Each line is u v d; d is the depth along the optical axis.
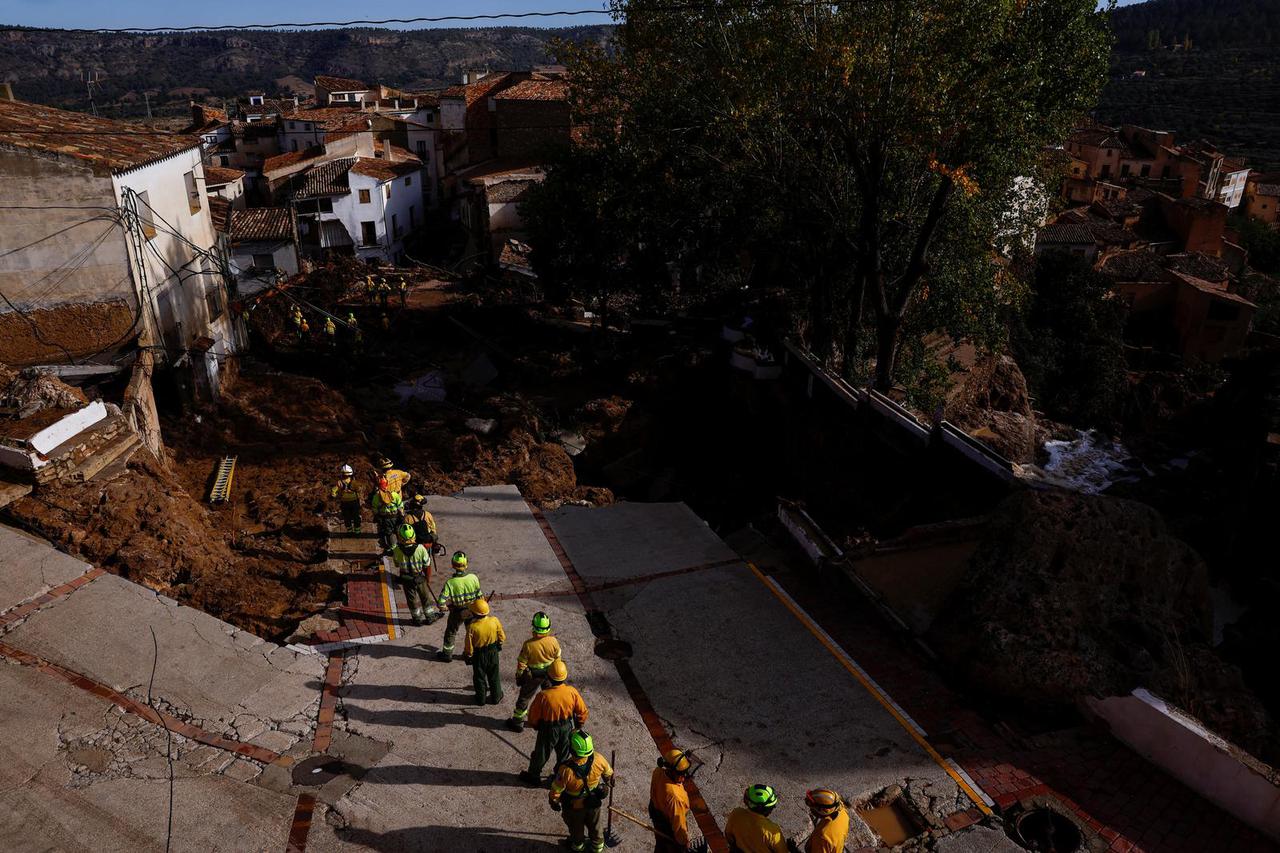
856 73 19.14
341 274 40.97
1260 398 32.44
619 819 8.47
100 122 23.45
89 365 19.53
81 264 19.19
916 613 12.20
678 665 11.05
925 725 9.94
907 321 24.80
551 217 30.61
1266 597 16.64
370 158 56.22
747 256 34.94
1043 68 17.73
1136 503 11.20
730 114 21.95
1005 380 36.50
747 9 21.22
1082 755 9.36
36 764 8.37
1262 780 8.27
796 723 9.95
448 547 14.24
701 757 9.34
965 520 13.79
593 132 27.97
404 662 10.73
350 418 24.22
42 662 9.73
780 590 13.05
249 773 8.59
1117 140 83.62
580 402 27.38
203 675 9.93
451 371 30.39
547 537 14.91
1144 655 10.03
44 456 12.70
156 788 8.26
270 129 64.88
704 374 28.27
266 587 12.54
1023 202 23.31
